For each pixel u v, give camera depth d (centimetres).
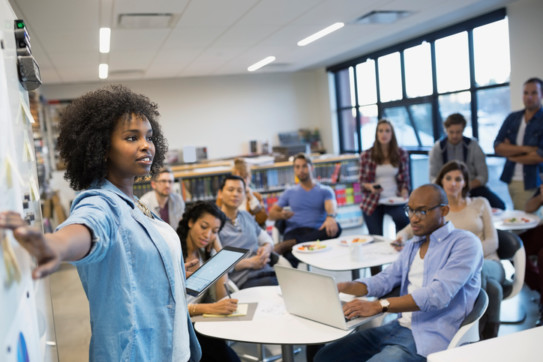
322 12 517
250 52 739
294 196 497
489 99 634
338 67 978
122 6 433
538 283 383
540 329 154
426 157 767
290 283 226
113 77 899
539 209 455
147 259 118
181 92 1006
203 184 682
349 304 221
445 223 239
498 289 285
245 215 375
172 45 632
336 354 235
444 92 707
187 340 132
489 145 647
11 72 112
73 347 369
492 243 329
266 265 355
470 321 216
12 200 100
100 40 563
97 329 114
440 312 221
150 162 128
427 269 233
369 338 237
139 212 124
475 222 333
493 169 645
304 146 992
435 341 216
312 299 218
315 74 1088
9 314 88
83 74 824
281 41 669
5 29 108
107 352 113
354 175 759
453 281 216
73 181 128
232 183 359
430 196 235
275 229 491
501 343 145
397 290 257
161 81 992
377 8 521
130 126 124
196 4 444
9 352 85
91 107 122
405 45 766
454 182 336
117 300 113
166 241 129
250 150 1043
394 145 543
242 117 1049
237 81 1041
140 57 701
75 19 462
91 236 96
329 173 747
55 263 71
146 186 630
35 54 611
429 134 758
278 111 1073
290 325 221
